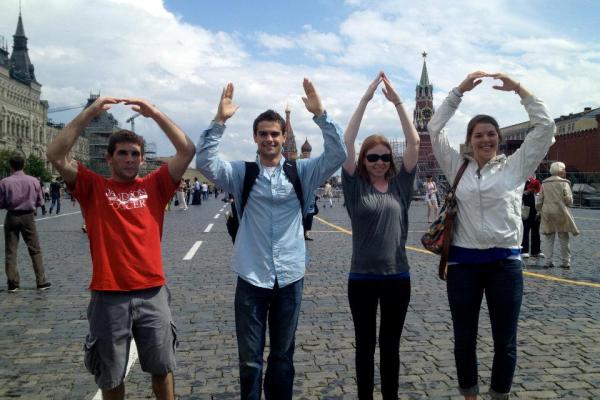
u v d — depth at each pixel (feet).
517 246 9.53
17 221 20.27
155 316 8.48
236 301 9.00
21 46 285.02
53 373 11.87
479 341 14.02
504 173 9.61
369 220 9.72
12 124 252.62
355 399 10.49
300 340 14.12
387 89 10.31
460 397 10.53
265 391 8.94
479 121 9.77
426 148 184.55
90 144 265.75
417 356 12.87
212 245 35.17
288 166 9.32
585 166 145.79
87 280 22.53
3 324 15.76
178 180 9.05
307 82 9.13
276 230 9.00
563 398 10.42
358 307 9.82
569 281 22.17
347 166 10.11
